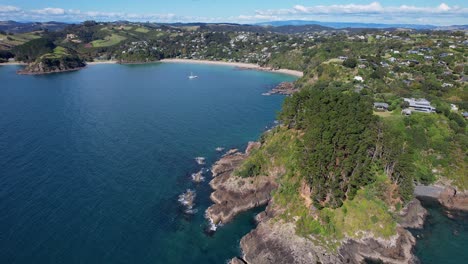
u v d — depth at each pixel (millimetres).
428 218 97188
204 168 124000
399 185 95938
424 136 118625
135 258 79250
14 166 118312
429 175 109188
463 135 118875
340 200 89125
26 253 77500
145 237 86438
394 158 96500
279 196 97625
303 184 95562
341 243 83312
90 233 85688
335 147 95938
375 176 97438
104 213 94062
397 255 81500
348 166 91875
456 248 85000
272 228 87375
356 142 96000
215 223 94125
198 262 79812
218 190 106875
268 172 110812
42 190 103250
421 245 85875
